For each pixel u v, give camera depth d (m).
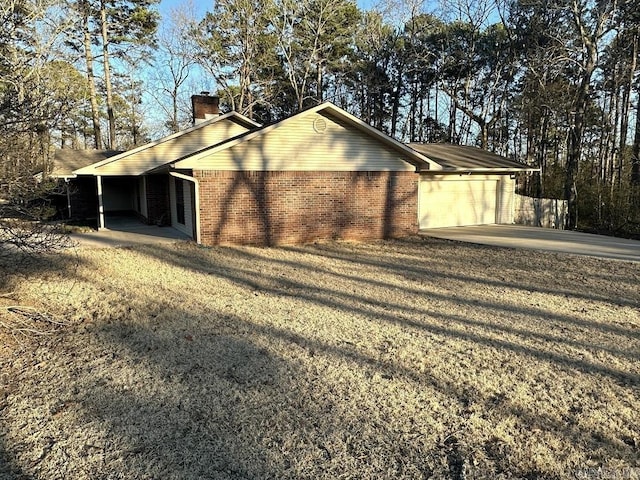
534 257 10.85
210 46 28.41
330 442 3.20
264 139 12.44
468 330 5.61
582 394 3.94
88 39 25.34
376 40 31.64
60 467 2.91
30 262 9.26
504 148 31.56
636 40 20.38
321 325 5.77
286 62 30.86
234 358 4.68
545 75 23.94
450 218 17.44
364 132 13.64
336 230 13.62
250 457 3.02
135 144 35.94
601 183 22.08
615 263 10.08
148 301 6.83
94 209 20.80
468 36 28.67
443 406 3.71
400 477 2.82
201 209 12.00
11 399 3.82
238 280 8.36
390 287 7.88
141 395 3.88
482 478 2.80
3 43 5.50
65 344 5.08
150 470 2.88
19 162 5.41
